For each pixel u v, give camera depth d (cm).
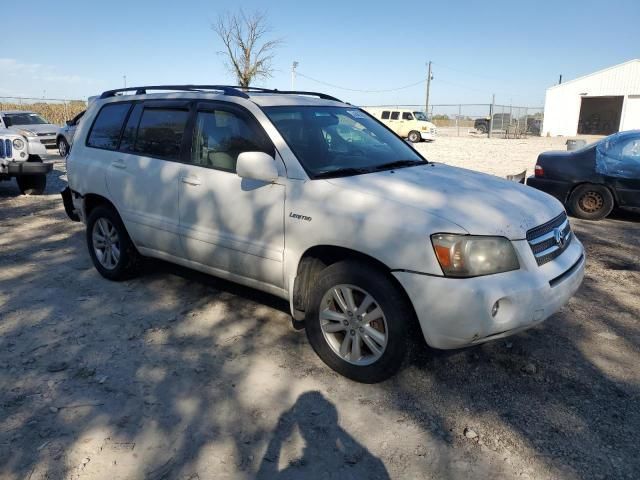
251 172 360
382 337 333
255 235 389
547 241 343
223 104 425
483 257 308
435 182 373
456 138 3638
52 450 282
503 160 1819
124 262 511
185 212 438
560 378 357
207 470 269
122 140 506
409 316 325
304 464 275
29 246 661
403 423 309
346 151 417
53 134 1950
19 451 281
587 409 322
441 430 303
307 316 369
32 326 427
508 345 402
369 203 337
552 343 406
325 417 313
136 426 303
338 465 274
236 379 353
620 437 296
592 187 845
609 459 278
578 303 487
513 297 309
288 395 335
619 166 820
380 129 483
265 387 344
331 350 359
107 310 460
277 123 398
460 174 410
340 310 356
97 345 398
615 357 385
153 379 352
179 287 513
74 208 571
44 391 336
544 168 889
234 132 413
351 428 304
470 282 304
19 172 966
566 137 3953
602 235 755
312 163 380
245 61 3080
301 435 297
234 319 444
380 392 340
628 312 467
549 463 276
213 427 303
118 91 545
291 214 365
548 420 312
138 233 483
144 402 326
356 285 338
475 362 377
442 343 316
